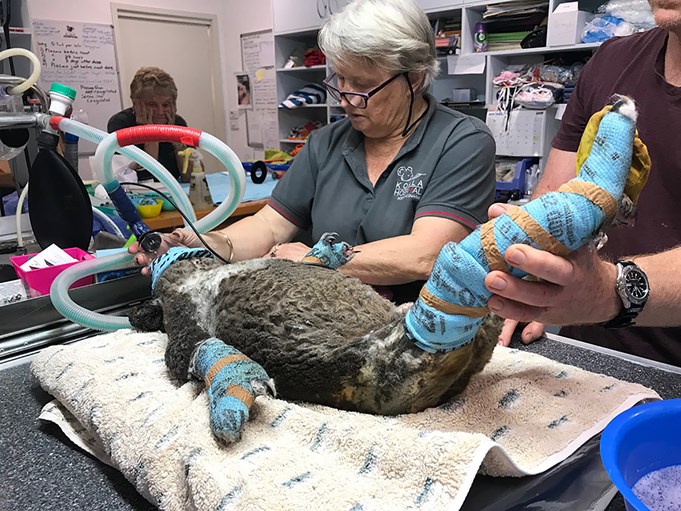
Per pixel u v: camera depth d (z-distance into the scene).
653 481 0.49
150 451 0.60
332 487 0.51
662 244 1.13
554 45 2.52
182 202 1.12
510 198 2.65
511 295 0.49
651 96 1.12
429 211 1.17
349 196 1.29
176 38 4.54
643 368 0.86
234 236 1.26
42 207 1.23
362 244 1.24
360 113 1.19
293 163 1.42
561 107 2.55
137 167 2.04
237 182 1.03
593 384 0.72
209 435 0.59
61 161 1.19
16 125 1.14
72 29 3.86
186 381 0.72
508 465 0.54
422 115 1.26
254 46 4.55
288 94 4.23
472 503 0.53
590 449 0.60
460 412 0.62
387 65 1.13
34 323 1.00
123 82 4.22
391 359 0.57
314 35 4.05
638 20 2.31
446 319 0.52
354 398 0.61
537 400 0.66
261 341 0.64
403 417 0.60
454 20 3.03
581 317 0.59
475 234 0.50
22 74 2.64
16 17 2.71
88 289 1.03
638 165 0.49
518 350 0.85
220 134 5.05
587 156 0.50
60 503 0.62
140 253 1.04
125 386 0.72
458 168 1.19
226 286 0.71
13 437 0.75
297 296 0.66
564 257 0.49
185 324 0.73
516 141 2.71
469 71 2.88
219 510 0.50
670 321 0.67
